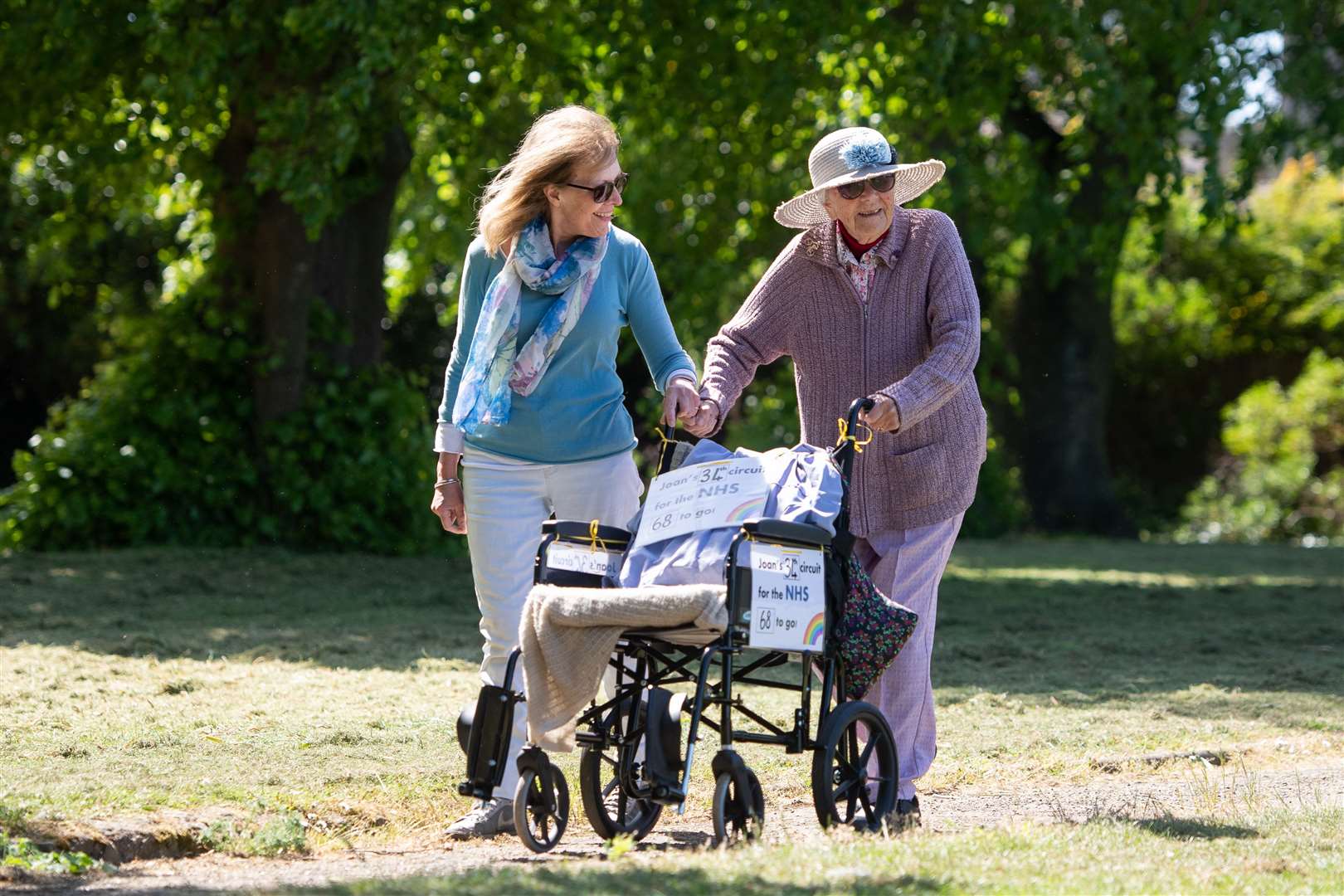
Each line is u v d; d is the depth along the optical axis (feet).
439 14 99.09
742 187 120.47
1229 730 54.95
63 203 128.67
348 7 90.74
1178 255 234.99
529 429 39.81
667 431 38.32
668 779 32.81
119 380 112.98
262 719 51.98
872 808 37.04
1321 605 99.25
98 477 109.70
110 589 90.02
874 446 39.04
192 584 93.40
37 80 110.01
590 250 38.52
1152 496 228.22
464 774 44.98
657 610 32.94
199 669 63.57
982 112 109.50
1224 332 231.71
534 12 110.83
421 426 117.70
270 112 98.12
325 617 83.51
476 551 40.50
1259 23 103.40
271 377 111.24
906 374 39.32
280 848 37.37
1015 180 116.88
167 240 187.11
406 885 28.17
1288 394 216.33
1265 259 232.94
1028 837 33.27
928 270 38.86
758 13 100.32
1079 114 111.24
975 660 73.82
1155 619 91.15
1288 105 122.83
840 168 37.76
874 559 39.68
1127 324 232.53
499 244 38.63
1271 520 200.95
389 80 99.86
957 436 38.99
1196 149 104.73
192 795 40.75
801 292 39.83
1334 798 42.09
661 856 32.40
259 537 111.14
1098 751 51.16
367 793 42.68
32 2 102.68
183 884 32.60
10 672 60.34
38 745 46.47
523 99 116.37
